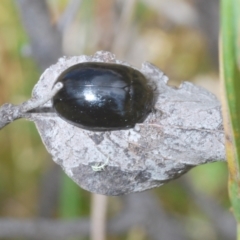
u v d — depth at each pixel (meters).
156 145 0.13
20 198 0.19
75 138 0.13
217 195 0.19
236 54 0.11
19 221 0.16
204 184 0.19
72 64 0.14
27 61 0.17
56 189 0.19
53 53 0.16
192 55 0.18
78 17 0.17
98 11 0.16
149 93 0.13
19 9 0.16
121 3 0.17
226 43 0.11
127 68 0.14
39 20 0.16
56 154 0.13
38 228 0.16
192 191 0.18
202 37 0.18
